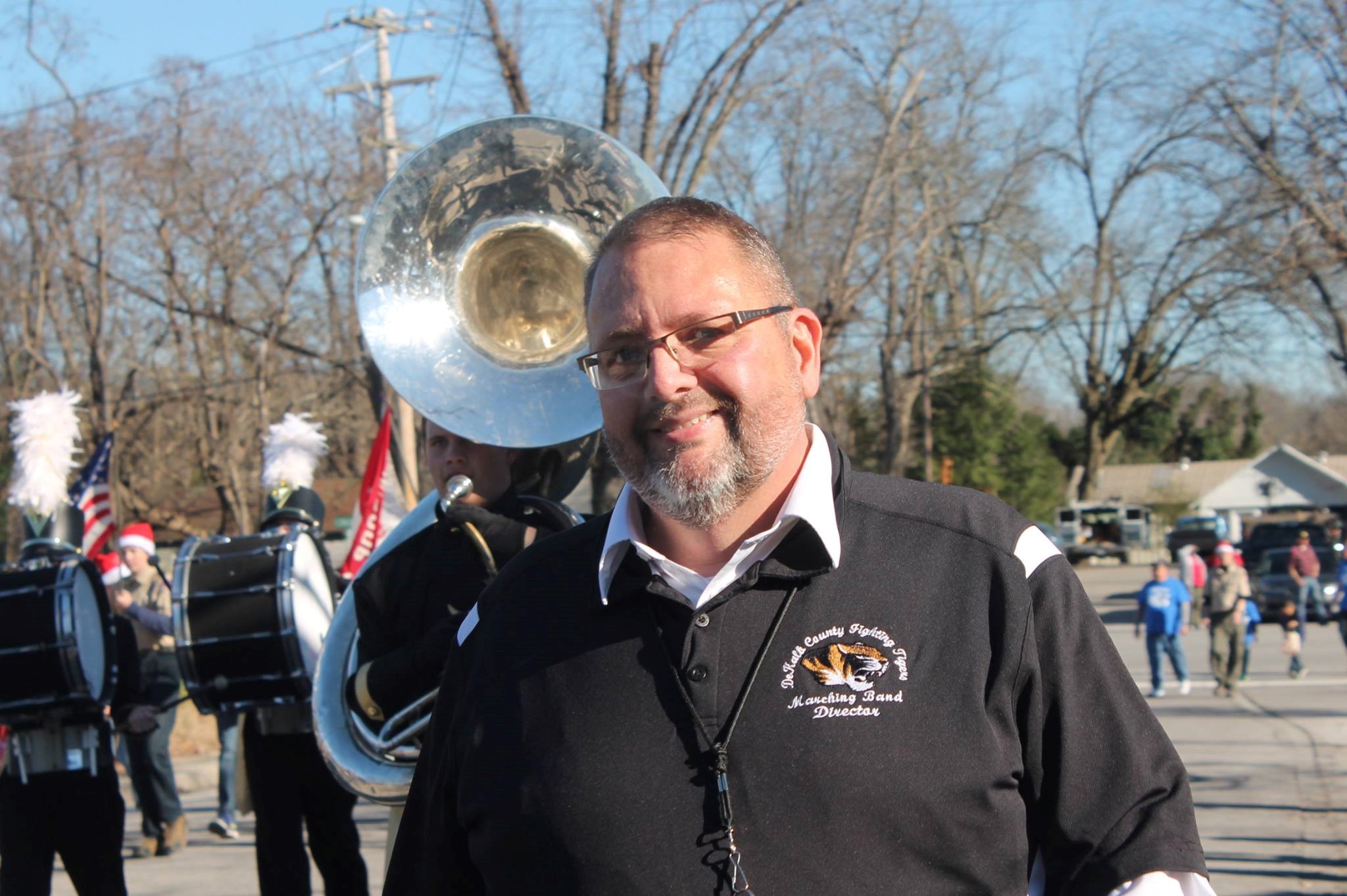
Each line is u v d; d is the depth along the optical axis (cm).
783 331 204
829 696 187
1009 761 186
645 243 201
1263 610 2272
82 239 2836
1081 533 4450
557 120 383
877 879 179
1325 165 1579
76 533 627
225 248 2725
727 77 1820
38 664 517
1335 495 5606
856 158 2214
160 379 3225
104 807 539
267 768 531
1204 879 182
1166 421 7000
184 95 2664
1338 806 830
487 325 386
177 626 520
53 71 2647
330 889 543
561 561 213
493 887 198
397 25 2308
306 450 654
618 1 1700
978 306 3769
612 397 203
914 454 3881
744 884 181
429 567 380
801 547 196
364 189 2644
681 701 192
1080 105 3341
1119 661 196
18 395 3077
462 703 212
